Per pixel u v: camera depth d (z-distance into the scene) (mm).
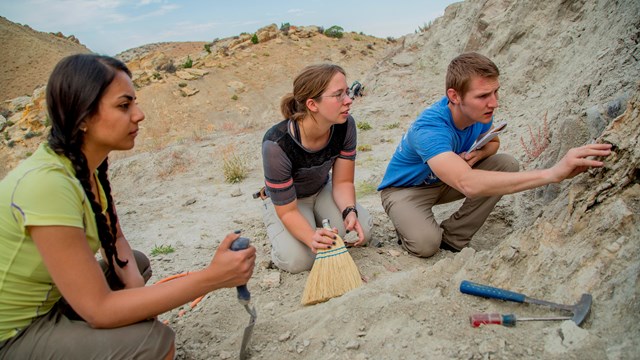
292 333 2578
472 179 2887
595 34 7156
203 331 2877
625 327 1900
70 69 1807
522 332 2129
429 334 2248
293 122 3236
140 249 5223
